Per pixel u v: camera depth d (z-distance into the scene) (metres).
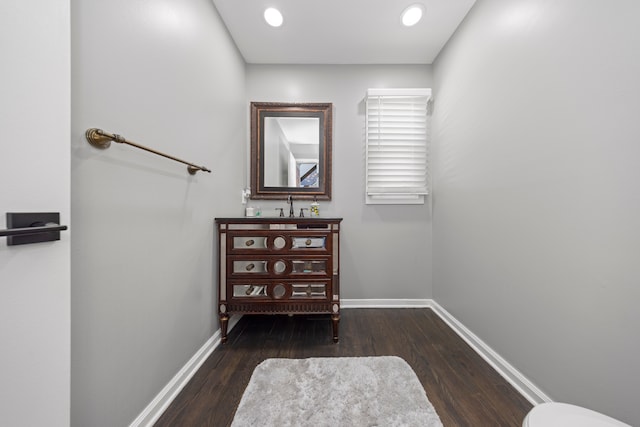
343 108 2.32
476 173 1.65
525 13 1.24
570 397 1.02
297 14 1.75
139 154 1.00
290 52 2.16
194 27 1.40
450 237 2.00
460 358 1.53
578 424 0.64
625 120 0.83
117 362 0.90
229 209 1.93
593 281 0.93
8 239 0.52
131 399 0.96
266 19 1.79
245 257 1.70
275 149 2.32
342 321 2.05
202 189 1.51
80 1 0.75
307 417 1.07
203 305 1.53
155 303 1.09
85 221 0.77
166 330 1.17
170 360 1.20
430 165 2.32
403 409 1.11
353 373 1.36
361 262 2.34
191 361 1.38
